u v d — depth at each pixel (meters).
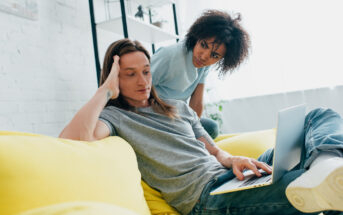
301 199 0.67
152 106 1.16
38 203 0.51
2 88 1.70
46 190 0.53
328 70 2.88
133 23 2.34
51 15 2.05
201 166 1.01
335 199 0.61
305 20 2.95
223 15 1.63
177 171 0.99
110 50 1.14
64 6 2.16
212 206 0.91
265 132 1.88
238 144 1.70
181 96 1.90
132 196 0.74
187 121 1.24
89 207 0.40
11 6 1.75
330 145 0.79
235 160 1.01
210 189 0.93
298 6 2.97
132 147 1.02
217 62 1.82
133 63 1.09
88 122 0.89
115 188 0.69
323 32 2.88
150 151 1.01
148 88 1.12
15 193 0.49
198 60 1.67
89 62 2.35
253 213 0.85
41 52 1.95
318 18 2.89
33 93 1.88
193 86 1.94
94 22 2.28
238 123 3.31
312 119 1.02
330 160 0.68
